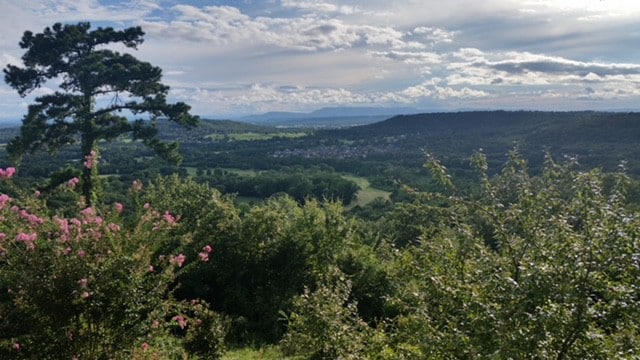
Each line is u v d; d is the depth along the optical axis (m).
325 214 18.02
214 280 16.69
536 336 3.27
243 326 14.57
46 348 5.28
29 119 22.28
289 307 15.16
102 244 5.57
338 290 9.30
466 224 4.68
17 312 5.19
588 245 3.50
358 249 17.97
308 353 8.73
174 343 8.23
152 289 5.82
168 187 20.52
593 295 3.53
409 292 4.57
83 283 5.12
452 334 3.86
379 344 5.49
